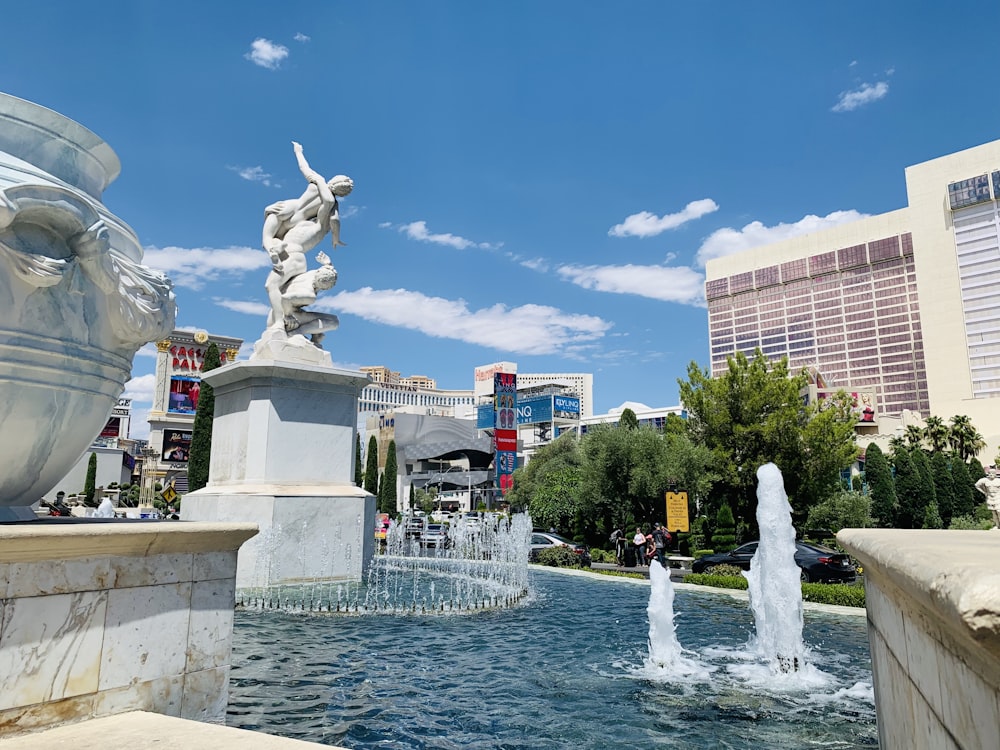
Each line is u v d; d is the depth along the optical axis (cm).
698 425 3378
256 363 1126
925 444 5938
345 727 514
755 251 16612
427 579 1513
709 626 1122
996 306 10281
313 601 987
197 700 385
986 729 151
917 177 11212
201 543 393
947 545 234
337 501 1151
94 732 305
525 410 11881
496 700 611
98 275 377
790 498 3197
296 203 1281
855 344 14675
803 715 611
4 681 302
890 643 314
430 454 11162
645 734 542
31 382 353
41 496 403
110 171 441
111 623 346
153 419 7825
